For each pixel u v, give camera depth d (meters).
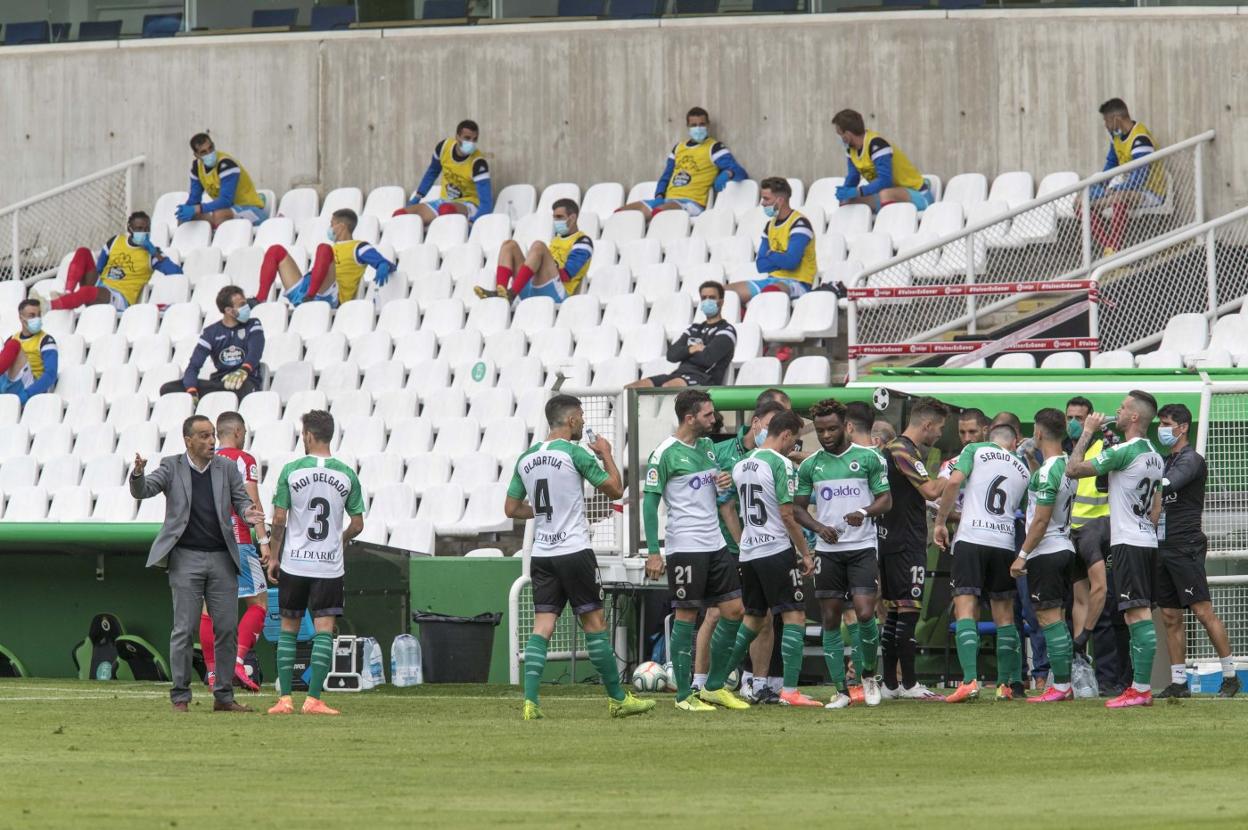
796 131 75.44
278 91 81.75
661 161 77.25
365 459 62.53
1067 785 22.97
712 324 58.56
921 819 19.41
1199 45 70.94
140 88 83.25
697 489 37.34
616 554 49.50
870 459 38.16
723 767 25.52
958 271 63.69
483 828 18.75
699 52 76.81
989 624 46.88
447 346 67.75
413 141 80.19
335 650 48.41
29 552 56.28
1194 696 41.38
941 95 73.69
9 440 68.31
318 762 26.31
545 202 76.62
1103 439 42.16
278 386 68.62
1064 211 63.25
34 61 84.31
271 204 80.69
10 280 81.38
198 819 19.59
